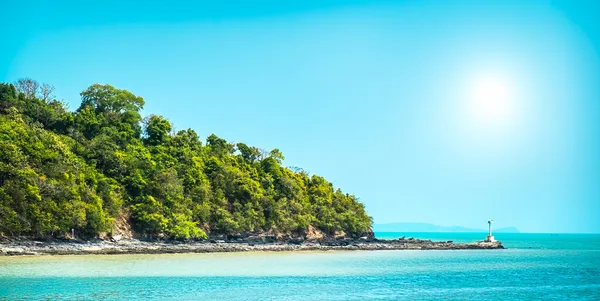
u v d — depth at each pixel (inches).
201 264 3073.3
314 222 5629.9
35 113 4397.1
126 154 4375.0
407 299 1999.3
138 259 3265.3
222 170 5108.3
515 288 2374.5
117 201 4010.8
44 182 3467.0
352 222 6013.8
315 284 2321.6
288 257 3961.6
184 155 4921.3
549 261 4138.8
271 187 5423.2
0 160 3378.4
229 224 4746.6
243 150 5920.3
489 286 2427.4
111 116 4881.9
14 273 2347.4
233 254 4121.6
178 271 2650.1
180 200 4461.1
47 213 3430.1
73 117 4527.6
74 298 1796.3
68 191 3575.3
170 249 4013.3
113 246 3809.1
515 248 6850.4
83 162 4001.0
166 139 5029.5
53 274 2347.4
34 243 3383.4
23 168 3412.9
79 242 3631.9
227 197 5049.2
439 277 2733.8
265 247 4810.5
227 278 2437.3
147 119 5172.2
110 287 2044.8
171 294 1951.3
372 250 5472.4
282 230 5270.7
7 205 3289.9
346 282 2417.6
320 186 6131.9
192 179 4699.8
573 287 2429.9
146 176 4345.5
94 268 2632.9
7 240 3284.9
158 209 4220.0
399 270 3070.9
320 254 4458.7
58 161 3678.6
